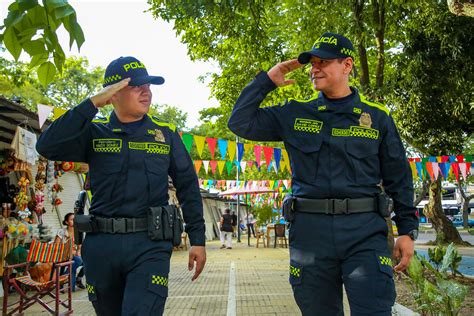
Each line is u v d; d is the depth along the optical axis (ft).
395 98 44.45
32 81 47.47
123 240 10.21
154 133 11.00
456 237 65.00
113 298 10.52
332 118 10.33
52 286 20.70
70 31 8.27
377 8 34.19
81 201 11.77
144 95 10.77
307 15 37.04
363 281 9.54
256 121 10.96
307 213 10.13
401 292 23.80
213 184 78.43
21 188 27.71
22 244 26.99
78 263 29.48
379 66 35.68
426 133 50.11
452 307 14.47
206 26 34.45
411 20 39.24
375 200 10.07
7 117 26.45
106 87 10.33
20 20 8.13
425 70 39.75
